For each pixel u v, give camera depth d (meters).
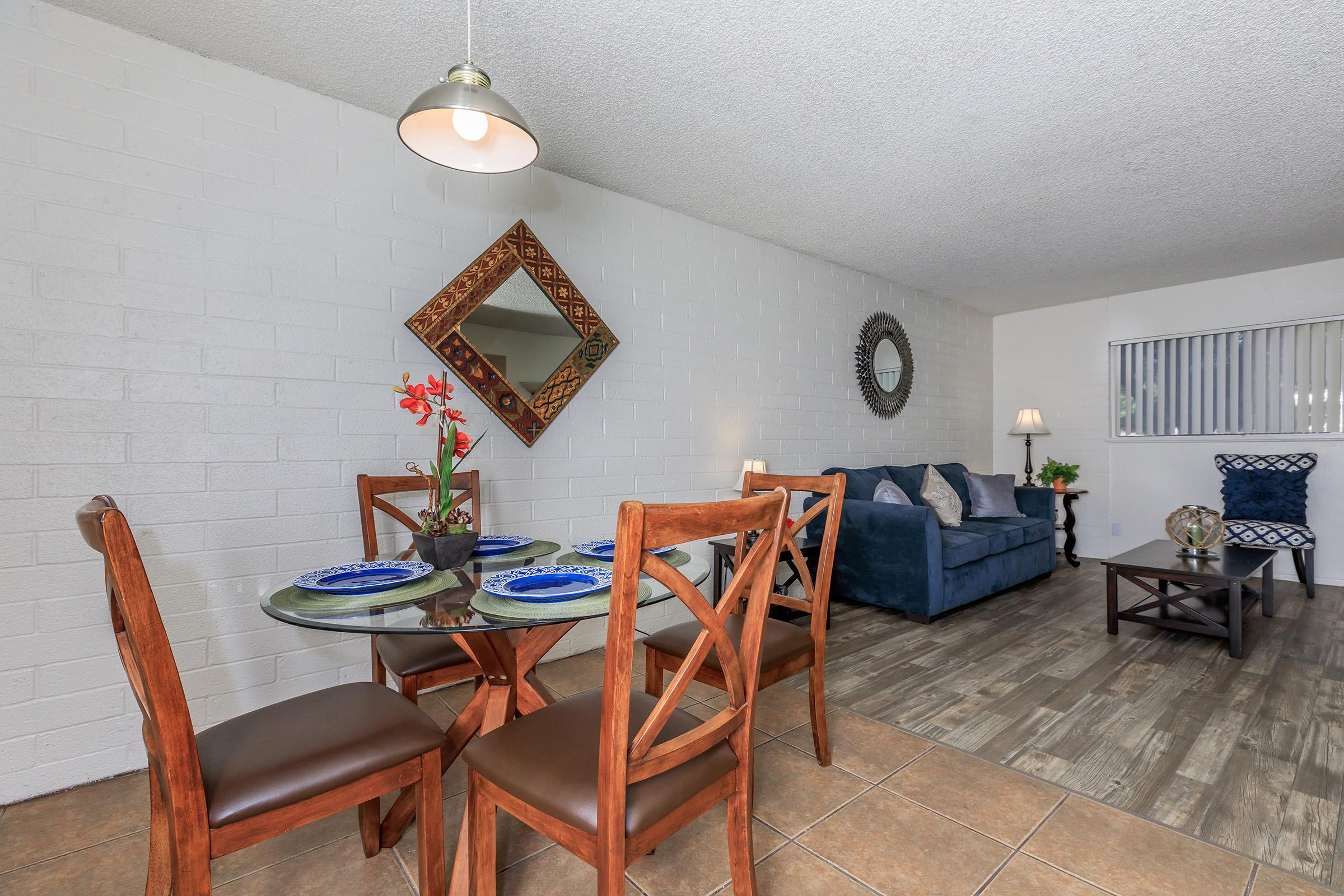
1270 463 4.36
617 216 3.12
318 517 2.24
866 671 2.70
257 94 2.13
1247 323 4.57
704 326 3.51
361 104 2.33
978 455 5.77
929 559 3.34
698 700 2.41
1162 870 1.42
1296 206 3.29
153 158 1.95
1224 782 1.78
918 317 5.11
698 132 2.54
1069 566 5.05
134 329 1.91
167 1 1.79
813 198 3.21
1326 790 1.72
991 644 3.06
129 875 1.43
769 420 3.89
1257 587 4.24
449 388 1.66
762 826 1.60
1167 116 2.41
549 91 2.25
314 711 1.27
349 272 2.31
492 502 2.67
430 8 1.82
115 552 0.89
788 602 2.02
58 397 1.81
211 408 2.04
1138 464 5.12
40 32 1.79
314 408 2.23
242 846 1.02
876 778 1.83
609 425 3.07
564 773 1.08
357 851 1.52
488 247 2.66
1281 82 2.18
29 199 1.77
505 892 1.37
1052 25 1.89
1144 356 5.11
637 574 0.93
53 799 1.76
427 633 1.11
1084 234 3.72
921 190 3.11
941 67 2.11
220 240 2.06
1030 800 1.71
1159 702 2.34
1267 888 1.36
